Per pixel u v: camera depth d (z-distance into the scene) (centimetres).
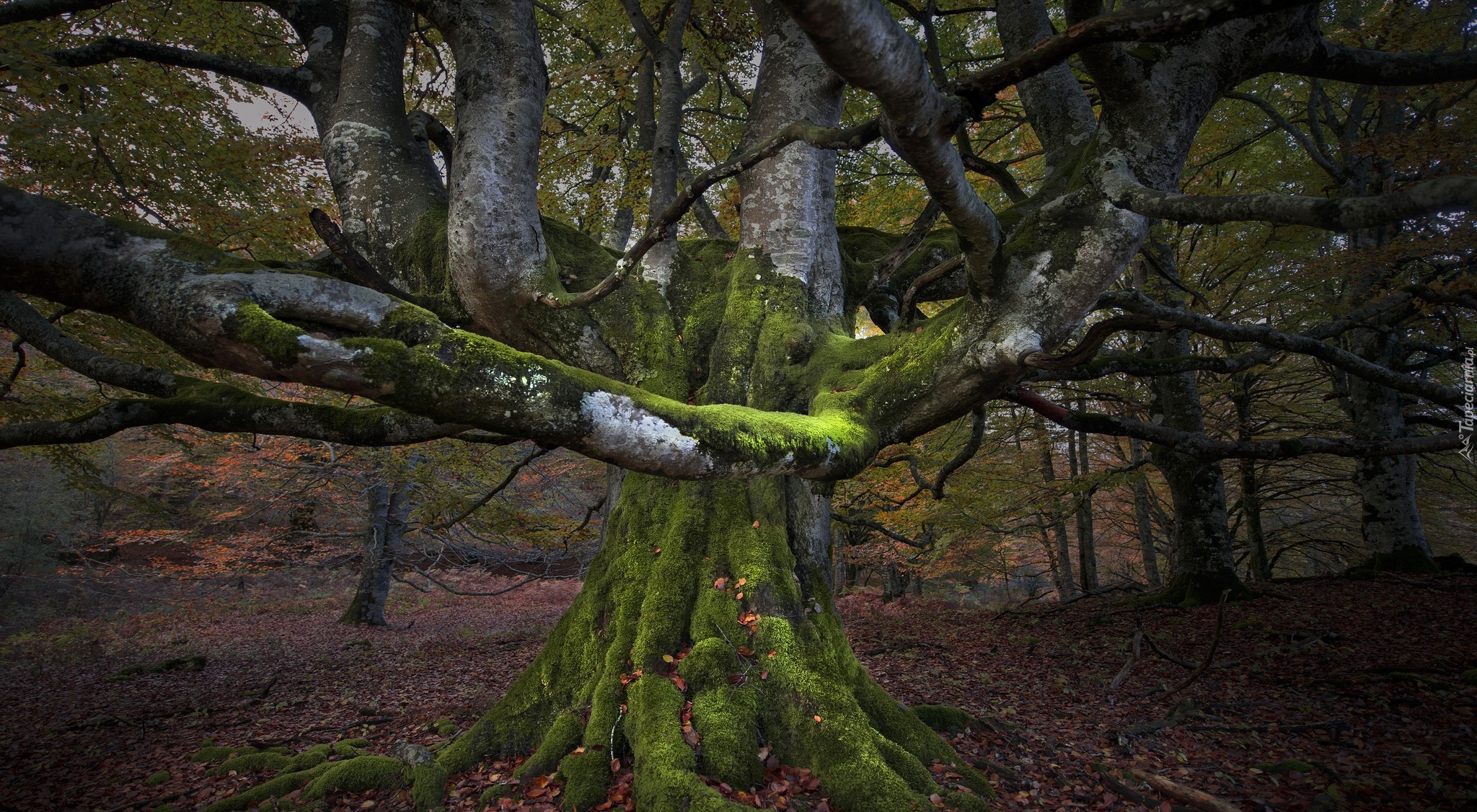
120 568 1620
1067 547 1717
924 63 214
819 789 355
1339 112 1184
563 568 2192
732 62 946
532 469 1385
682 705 382
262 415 339
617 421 277
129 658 1103
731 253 569
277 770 478
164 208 736
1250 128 1109
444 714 598
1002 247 348
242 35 823
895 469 1234
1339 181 984
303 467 1188
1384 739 472
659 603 425
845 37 190
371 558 1455
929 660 830
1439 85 906
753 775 355
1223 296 1258
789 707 383
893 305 571
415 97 966
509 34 448
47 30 662
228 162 737
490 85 442
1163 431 512
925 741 414
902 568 1706
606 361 494
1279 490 1466
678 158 704
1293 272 1072
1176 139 331
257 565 1432
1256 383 1310
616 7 873
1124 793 398
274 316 268
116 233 258
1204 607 985
